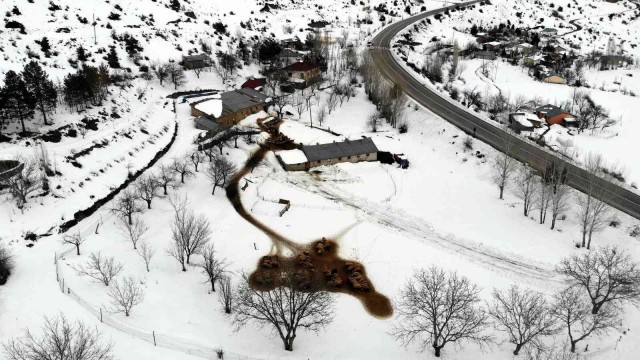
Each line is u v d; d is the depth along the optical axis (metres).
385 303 63.84
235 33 172.88
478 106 126.25
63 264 62.91
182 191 85.81
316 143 109.44
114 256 66.06
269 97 129.88
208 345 53.41
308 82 139.12
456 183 94.38
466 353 55.22
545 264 72.19
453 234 79.56
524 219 82.38
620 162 96.12
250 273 67.25
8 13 130.12
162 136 104.38
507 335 57.34
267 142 108.25
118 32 146.12
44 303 54.88
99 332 51.19
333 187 93.12
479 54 178.88
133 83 122.81
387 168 100.81
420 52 183.88
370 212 85.12
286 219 81.75
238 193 88.69
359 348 55.91
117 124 100.44
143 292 59.69
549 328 56.06
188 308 58.91
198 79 138.00
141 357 49.06
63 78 109.44
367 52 160.88
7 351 46.53
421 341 56.84
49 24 135.75
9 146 82.00
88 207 76.69
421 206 87.44
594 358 54.53
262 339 55.91
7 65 105.19
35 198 73.88
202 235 66.44
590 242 74.94
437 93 133.25
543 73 158.75
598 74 169.75
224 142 104.12
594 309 59.38
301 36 183.38
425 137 113.31
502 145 103.00
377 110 126.25
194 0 194.88
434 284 56.12
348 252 74.12
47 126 90.88
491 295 64.69
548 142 104.94
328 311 60.41
